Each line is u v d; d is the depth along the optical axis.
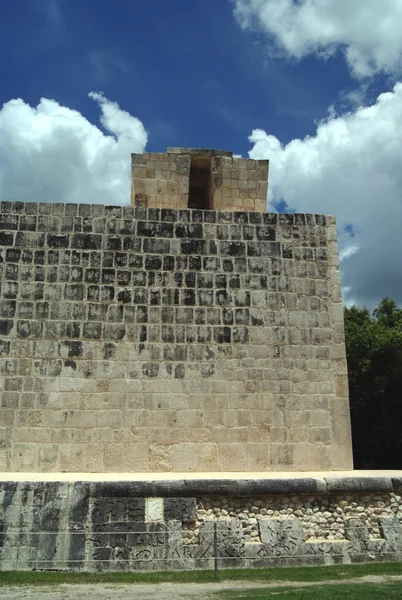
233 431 14.38
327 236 16.02
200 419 14.34
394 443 31.14
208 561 11.02
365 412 32.53
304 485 12.04
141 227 15.20
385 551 11.80
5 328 14.23
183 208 16.97
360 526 12.02
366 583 9.93
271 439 14.47
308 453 14.52
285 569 11.01
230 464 14.20
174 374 14.48
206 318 14.90
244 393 14.62
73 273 14.70
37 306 14.43
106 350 14.39
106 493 11.22
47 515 10.93
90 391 14.14
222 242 15.43
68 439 13.85
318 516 12.14
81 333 14.40
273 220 15.82
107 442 13.94
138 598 8.68
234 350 14.81
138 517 11.17
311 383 14.93
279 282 15.42
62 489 11.15
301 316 15.30
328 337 15.29
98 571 10.59
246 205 17.31
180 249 15.21
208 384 14.55
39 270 14.63
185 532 11.30
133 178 17.08
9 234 14.76
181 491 11.52
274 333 15.08
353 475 12.98
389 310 34.69
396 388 30.45
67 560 10.64
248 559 11.14
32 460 13.66
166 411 14.27
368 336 30.55
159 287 14.91
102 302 14.62
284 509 12.05
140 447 14.02
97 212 15.15
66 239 14.88
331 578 10.40
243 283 15.25
